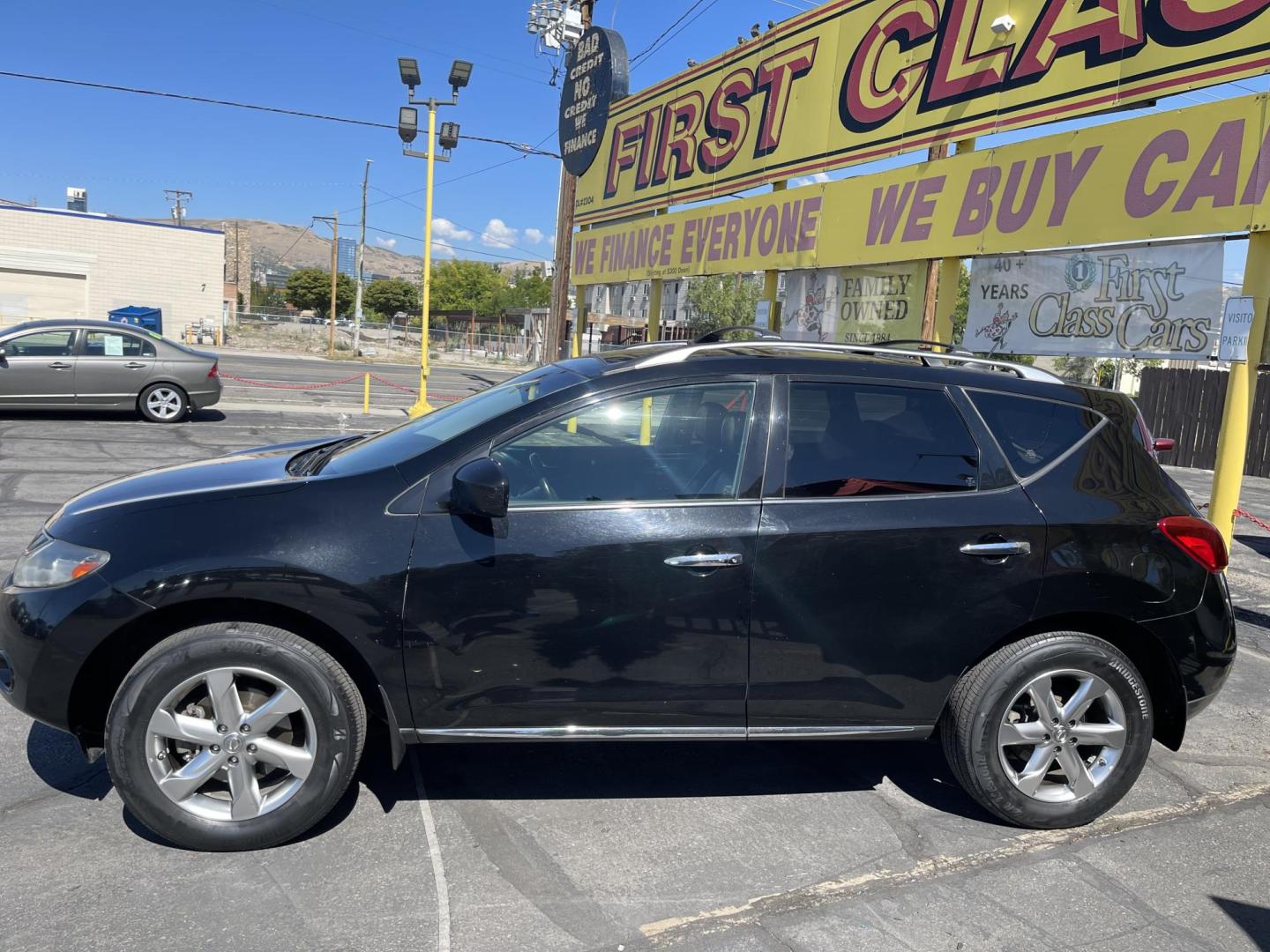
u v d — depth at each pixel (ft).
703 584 10.89
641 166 45.09
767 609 11.02
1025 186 24.93
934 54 27.81
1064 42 23.91
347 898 9.70
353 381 95.66
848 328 32.40
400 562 10.43
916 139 28.50
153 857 10.29
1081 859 11.12
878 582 11.15
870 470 11.50
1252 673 18.12
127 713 10.02
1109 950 9.37
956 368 12.44
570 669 10.83
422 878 10.13
